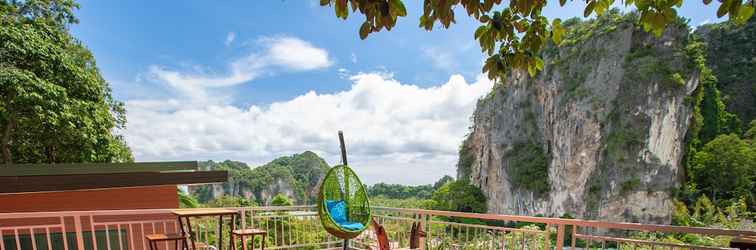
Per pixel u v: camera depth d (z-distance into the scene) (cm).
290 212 534
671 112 3916
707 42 4712
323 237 571
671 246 297
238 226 516
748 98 4278
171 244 520
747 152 3772
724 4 135
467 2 144
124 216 502
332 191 466
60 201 475
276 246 516
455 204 5584
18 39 988
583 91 4381
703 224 3462
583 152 4316
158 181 443
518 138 5238
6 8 1084
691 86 3959
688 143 4056
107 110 1256
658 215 3838
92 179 404
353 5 143
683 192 3944
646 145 3928
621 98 4109
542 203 4694
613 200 4019
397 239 496
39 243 457
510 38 186
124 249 496
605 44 4319
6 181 359
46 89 998
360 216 459
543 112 4928
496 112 5578
